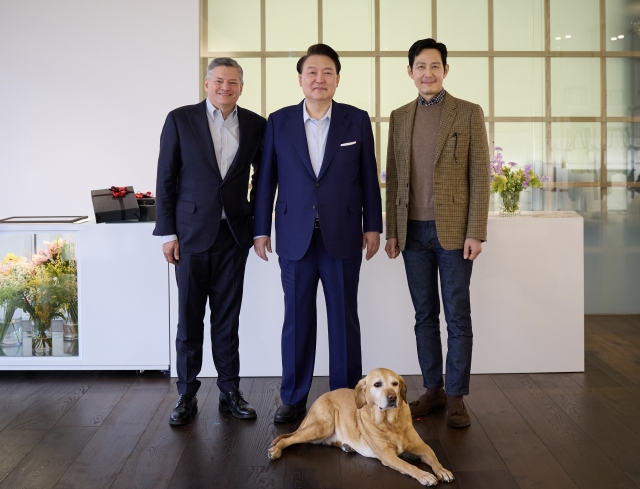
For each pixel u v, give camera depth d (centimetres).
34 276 364
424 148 298
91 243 362
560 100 532
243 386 350
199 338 307
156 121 521
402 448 249
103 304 363
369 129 303
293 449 267
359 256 301
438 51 296
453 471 244
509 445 267
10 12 512
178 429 288
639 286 536
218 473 244
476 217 291
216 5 529
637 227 534
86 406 318
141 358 365
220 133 301
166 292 362
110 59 517
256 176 319
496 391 335
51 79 517
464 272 296
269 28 531
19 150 521
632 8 525
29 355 368
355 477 240
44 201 525
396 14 530
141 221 370
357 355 303
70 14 514
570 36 528
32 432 285
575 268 361
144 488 232
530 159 537
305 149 292
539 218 360
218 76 292
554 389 336
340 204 292
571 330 363
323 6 530
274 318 363
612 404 312
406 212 301
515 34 530
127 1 514
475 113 294
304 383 303
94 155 523
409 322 364
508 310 362
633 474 239
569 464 248
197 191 296
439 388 310
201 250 296
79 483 236
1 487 234
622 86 529
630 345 426
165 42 518
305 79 288
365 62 534
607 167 533
